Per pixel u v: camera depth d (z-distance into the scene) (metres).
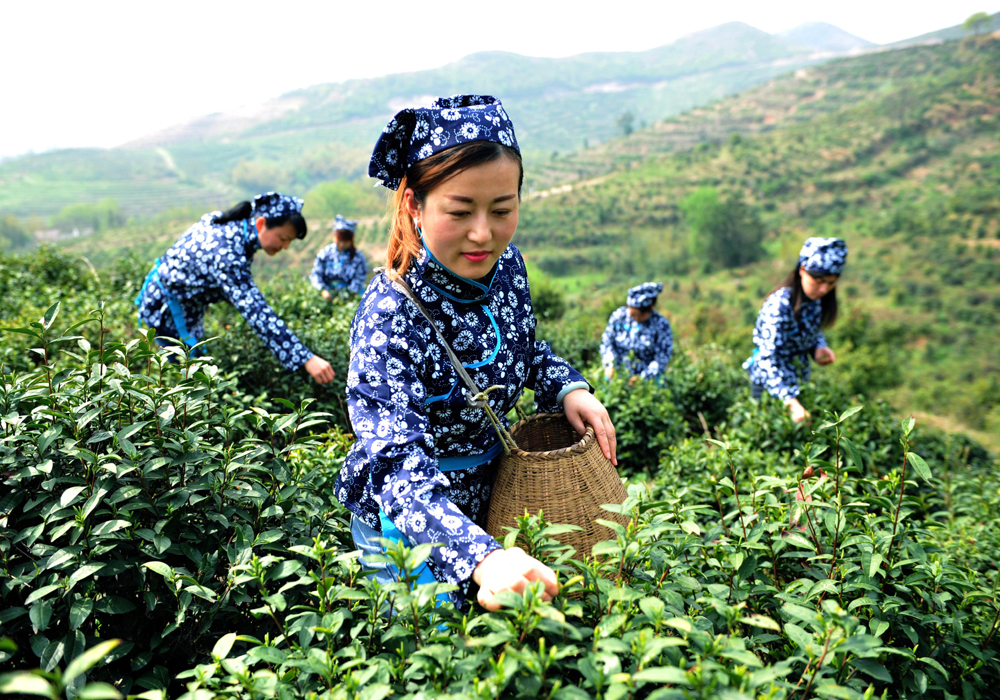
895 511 1.73
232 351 4.55
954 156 148.38
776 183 155.62
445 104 1.41
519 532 1.41
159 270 3.68
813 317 4.60
